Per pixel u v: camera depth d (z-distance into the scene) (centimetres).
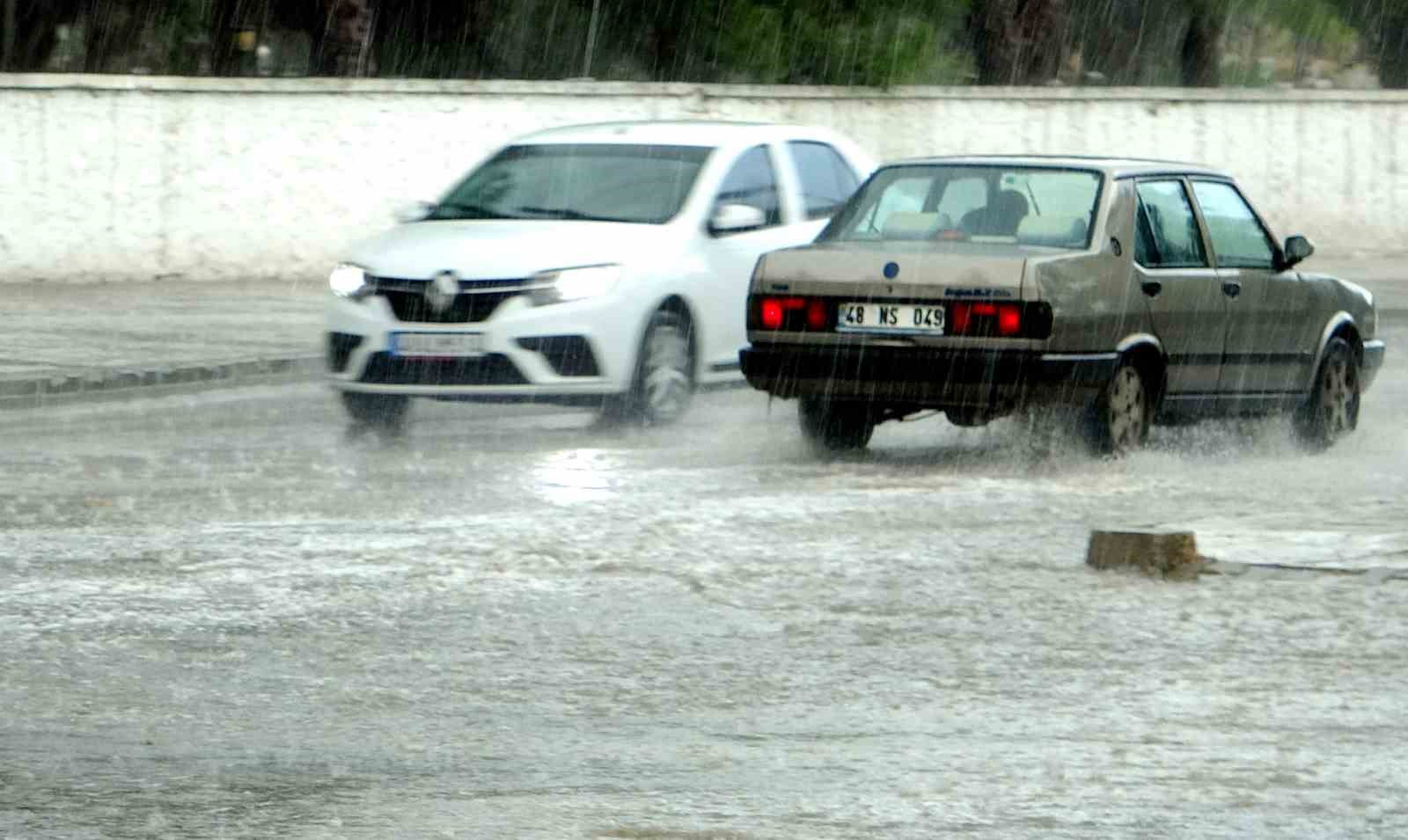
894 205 3972
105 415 4522
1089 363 3659
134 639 2425
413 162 8088
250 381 5231
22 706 2136
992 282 3638
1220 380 3950
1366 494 3459
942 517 3222
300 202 7862
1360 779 1875
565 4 10031
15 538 3019
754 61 9806
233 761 1947
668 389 4294
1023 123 9675
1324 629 2469
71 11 9169
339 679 2248
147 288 7300
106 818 1775
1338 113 10450
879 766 1923
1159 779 1877
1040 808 1791
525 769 1919
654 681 2241
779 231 4581
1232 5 11669
